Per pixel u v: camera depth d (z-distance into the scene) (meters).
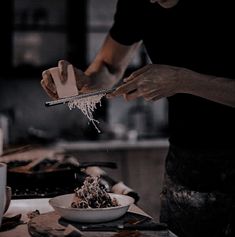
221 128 1.50
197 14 1.50
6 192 1.23
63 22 4.74
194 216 1.54
